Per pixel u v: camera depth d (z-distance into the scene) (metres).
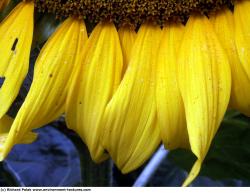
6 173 0.60
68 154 0.72
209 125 0.47
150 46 0.49
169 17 0.49
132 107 0.48
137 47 0.49
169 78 0.48
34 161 0.72
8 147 0.46
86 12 0.49
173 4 0.48
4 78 0.49
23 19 0.49
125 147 0.48
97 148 0.49
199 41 0.48
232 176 0.67
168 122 0.48
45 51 0.48
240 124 0.63
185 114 0.48
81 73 0.48
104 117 0.48
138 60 0.48
